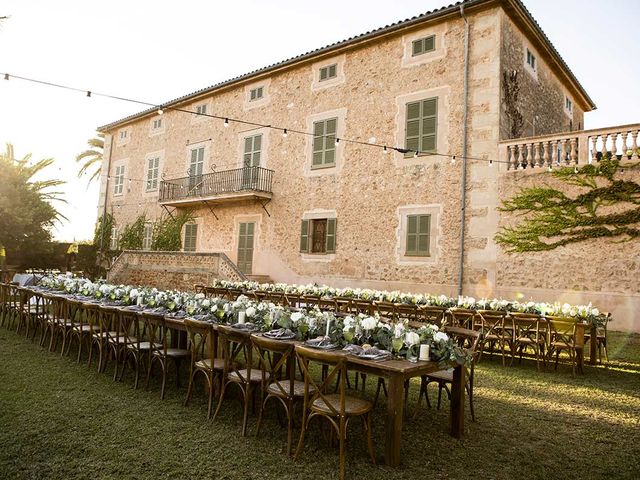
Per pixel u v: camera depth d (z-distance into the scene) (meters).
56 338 6.88
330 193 13.45
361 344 3.84
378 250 12.31
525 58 12.20
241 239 15.59
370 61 13.00
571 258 9.69
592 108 17.12
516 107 11.56
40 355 6.31
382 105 12.64
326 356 3.17
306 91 14.36
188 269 13.88
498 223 10.57
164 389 4.62
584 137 9.67
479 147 10.94
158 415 4.13
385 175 12.39
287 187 14.53
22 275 13.36
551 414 4.53
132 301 6.17
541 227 10.02
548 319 6.45
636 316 8.92
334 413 3.16
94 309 5.59
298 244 14.05
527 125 12.13
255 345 3.72
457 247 11.07
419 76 12.04
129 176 20.59
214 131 17.03
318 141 13.91
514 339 6.72
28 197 18.38
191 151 17.80
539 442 3.81
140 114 19.84
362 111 13.01
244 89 16.20
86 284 7.50
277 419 4.15
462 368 3.89
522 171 10.35
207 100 17.48
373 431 3.98
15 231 17.67
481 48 11.12
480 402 4.87
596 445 3.78
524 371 6.43
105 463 3.14
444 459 3.43
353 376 5.90
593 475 3.24
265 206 15.08
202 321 4.51
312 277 13.58
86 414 4.07
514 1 10.81
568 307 7.01
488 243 10.65
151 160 19.53
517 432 4.03
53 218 19.30
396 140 12.27
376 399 4.70
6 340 7.27
